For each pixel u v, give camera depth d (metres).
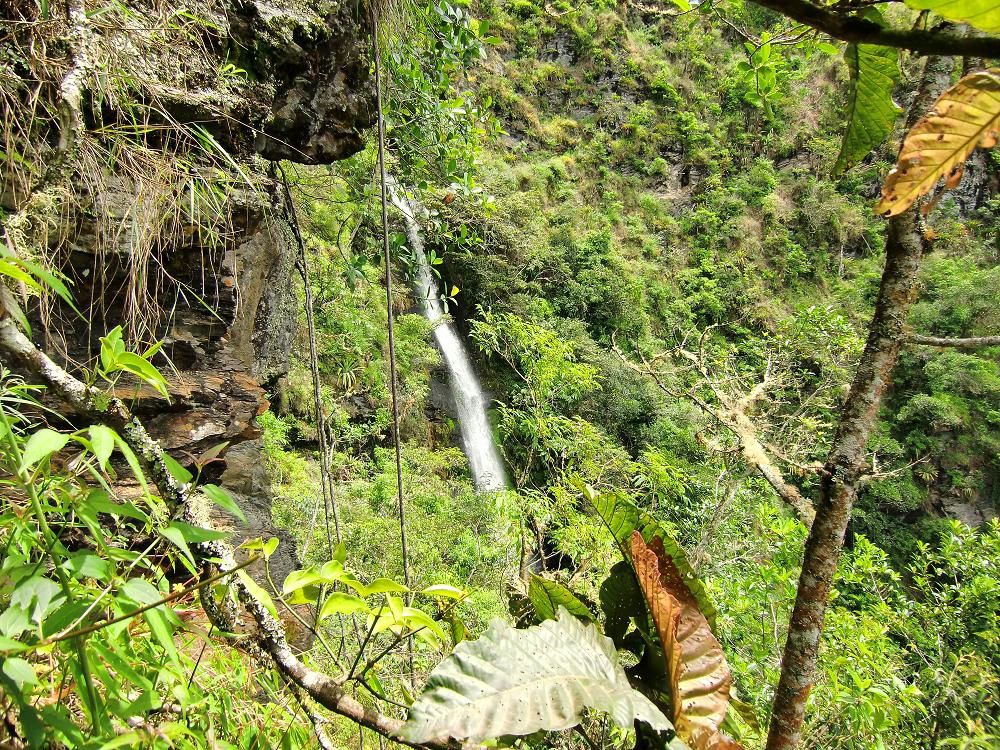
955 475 15.20
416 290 12.48
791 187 22.08
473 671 0.66
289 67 2.28
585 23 21.81
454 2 3.45
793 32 1.34
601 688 0.68
